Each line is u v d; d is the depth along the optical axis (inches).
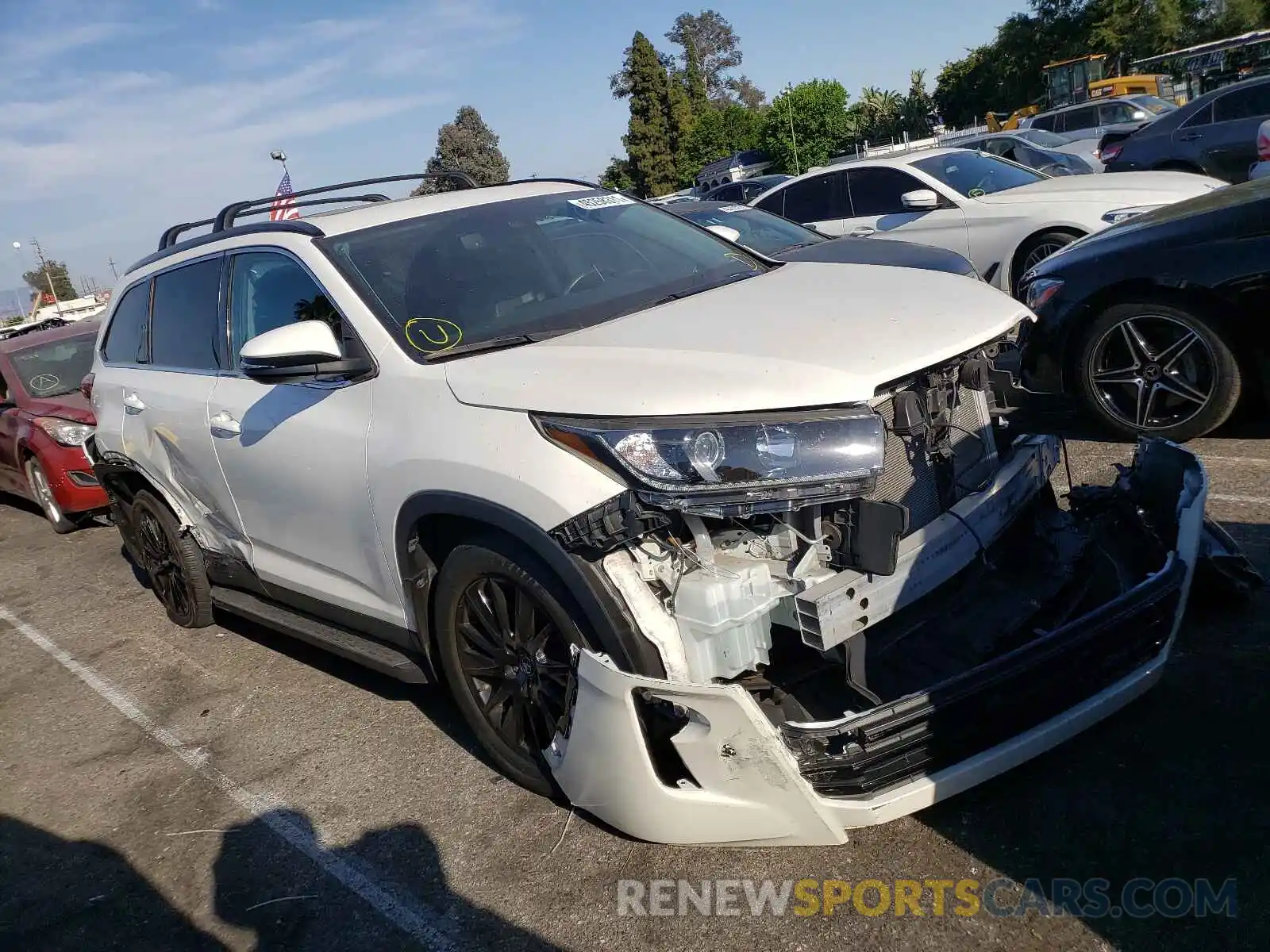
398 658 136.4
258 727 158.7
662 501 93.3
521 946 99.3
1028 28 2138.3
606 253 145.0
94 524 326.3
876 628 106.3
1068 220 313.6
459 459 108.0
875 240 278.8
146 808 140.6
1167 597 105.6
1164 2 1941.4
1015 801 105.7
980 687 95.5
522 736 119.4
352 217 144.6
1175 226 187.5
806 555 98.6
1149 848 96.3
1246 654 123.0
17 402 321.7
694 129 2492.6
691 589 97.3
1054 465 130.2
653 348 107.2
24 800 149.5
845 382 97.7
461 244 139.3
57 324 398.9
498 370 110.7
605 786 103.8
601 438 96.4
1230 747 107.6
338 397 128.6
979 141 560.1
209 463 159.8
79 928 116.4
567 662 110.0
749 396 96.1
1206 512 164.6
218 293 159.3
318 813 130.2
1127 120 835.4
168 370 173.5
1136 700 118.6
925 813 106.2
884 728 93.0
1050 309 204.7
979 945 88.8
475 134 2817.4
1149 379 195.9
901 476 106.0
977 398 118.6
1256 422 202.2
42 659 210.1
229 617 212.1
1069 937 88.0
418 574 122.9
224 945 108.3
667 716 100.5
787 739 93.7
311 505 136.1
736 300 122.5
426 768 135.5
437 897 108.9
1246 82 498.6
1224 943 84.6
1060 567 120.4
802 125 1951.3
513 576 108.6
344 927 107.3
